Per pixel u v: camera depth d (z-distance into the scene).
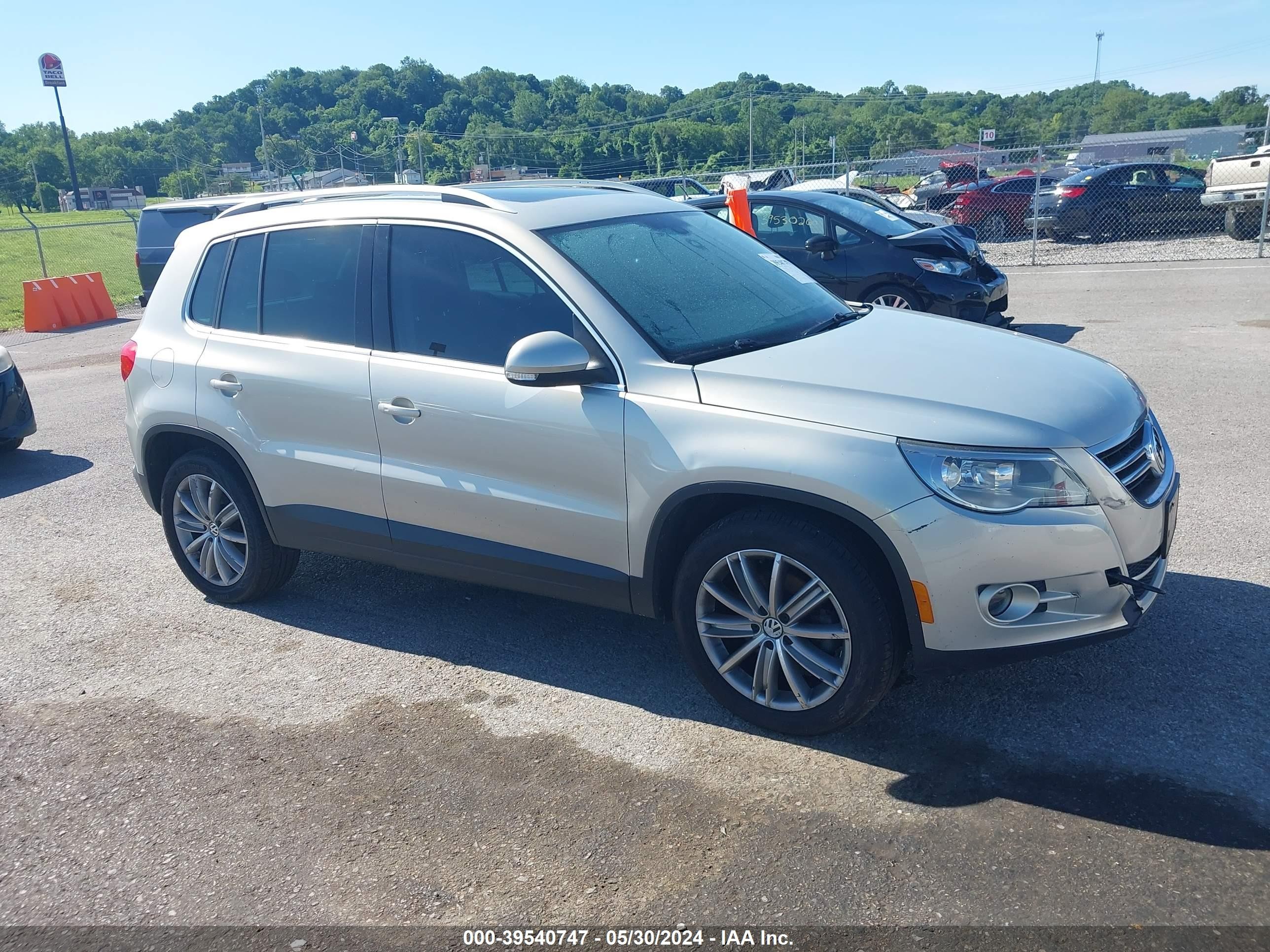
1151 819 3.08
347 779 3.60
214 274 4.97
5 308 20.89
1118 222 20.14
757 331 4.04
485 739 3.80
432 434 4.18
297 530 4.73
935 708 3.79
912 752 3.52
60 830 3.41
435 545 4.32
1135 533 3.39
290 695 4.23
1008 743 3.53
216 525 5.09
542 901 2.93
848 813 3.21
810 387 3.50
